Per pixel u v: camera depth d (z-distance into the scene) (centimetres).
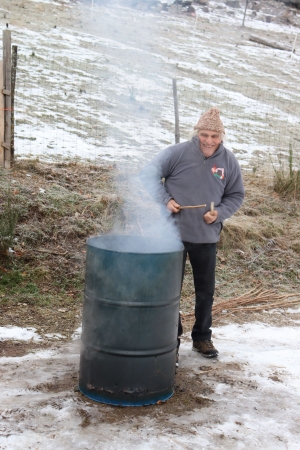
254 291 614
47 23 1962
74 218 644
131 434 311
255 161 1066
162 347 344
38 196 660
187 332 489
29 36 1720
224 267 654
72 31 1936
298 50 2594
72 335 461
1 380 366
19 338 442
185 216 400
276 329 513
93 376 345
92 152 916
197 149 395
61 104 1186
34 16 2022
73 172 776
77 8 2328
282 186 877
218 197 405
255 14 3064
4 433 302
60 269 567
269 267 674
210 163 397
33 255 573
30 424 313
